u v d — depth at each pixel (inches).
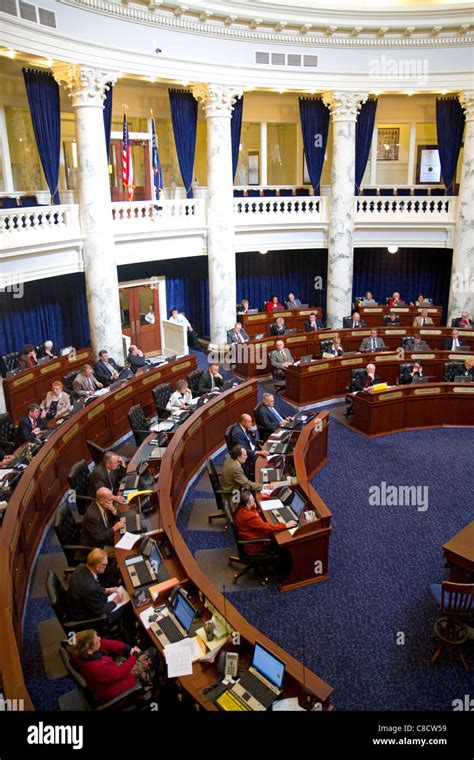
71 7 434.0
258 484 299.4
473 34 580.1
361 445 427.5
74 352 500.4
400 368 494.0
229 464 307.3
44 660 224.8
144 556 229.3
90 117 470.9
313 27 560.7
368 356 512.7
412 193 709.9
